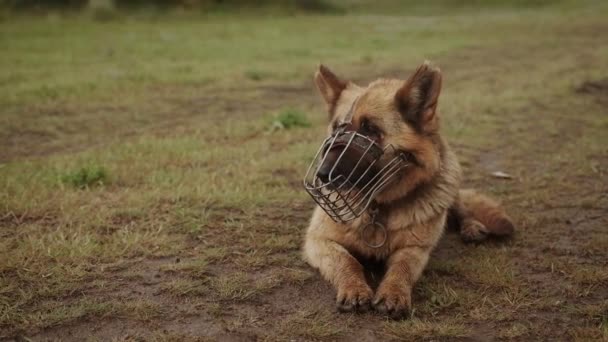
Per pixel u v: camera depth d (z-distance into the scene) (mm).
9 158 7234
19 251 4426
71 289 3961
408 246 4383
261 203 5742
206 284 4125
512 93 11062
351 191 4137
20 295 3855
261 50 16688
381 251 4465
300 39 19453
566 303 3930
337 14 30797
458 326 3590
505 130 8688
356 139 4047
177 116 9547
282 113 9070
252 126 8836
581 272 4305
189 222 5152
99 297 3877
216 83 12117
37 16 22750
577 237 5059
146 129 8719
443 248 4988
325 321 3670
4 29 19266
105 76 12188
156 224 5141
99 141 8117
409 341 3467
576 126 8883
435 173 4426
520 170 6969
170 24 23281
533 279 4301
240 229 5082
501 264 4531
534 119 9312
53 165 6723
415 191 4379
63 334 3451
